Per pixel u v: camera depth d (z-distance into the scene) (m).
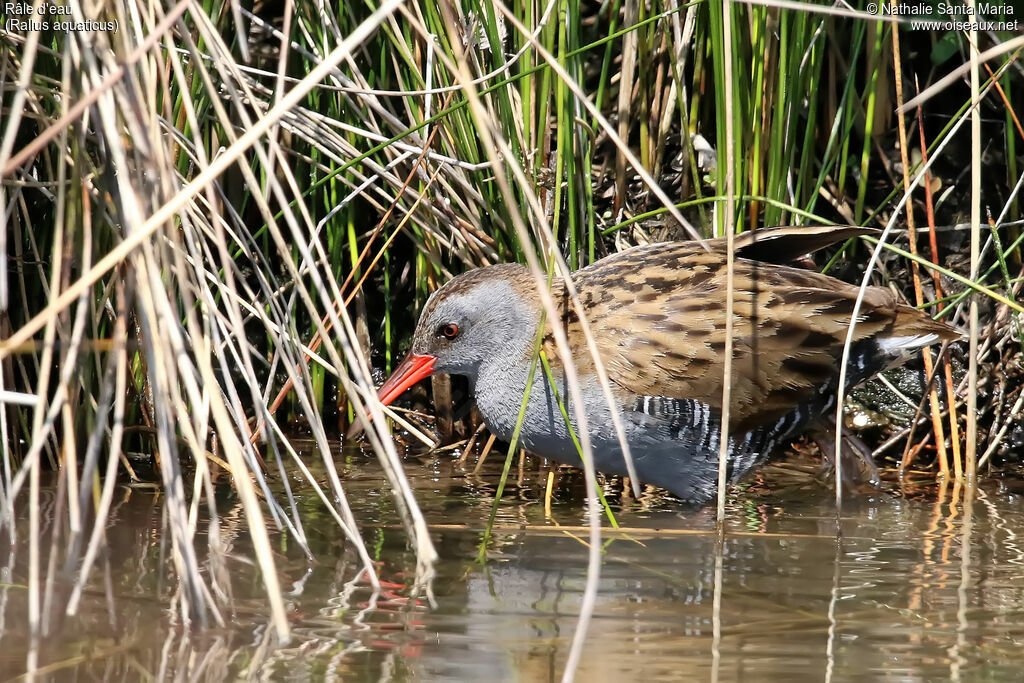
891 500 8.23
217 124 9.02
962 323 9.75
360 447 9.67
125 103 5.04
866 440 9.66
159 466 8.69
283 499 8.03
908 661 5.12
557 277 8.38
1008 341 9.52
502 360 8.27
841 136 9.89
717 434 7.97
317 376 9.88
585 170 9.16
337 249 9.67
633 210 10.08
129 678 4.84
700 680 4.90
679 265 8.23
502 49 8.46
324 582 6.18
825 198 10.04
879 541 7.11
